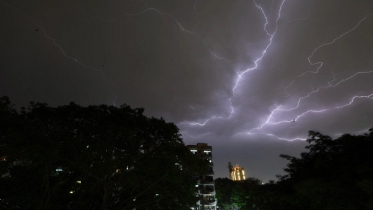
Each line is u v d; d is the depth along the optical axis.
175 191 15.05
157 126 13.11
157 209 15.54
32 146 10.16
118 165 12.34
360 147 12.82
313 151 16.14
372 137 12.55
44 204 13.30
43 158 10.88
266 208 21.00
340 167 12.89
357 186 10.95
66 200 14.20
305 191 12.52
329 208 12.23
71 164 12.38
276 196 17.45
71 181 14.64
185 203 15.42
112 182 13.91
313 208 13.72
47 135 11.02
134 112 13.55
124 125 12.15
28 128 10.52
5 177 13.13
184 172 13.83
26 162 12.81
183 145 13.61
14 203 12.35
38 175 13.26
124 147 11.78
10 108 10.99
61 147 11.14
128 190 15.90
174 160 12.66
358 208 11.55
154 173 13.12
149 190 15.27
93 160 11.86
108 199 15.20
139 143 12.21
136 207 15.36
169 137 13.60
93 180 14.17
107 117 12.12
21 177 13.15
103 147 11.35
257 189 22.72
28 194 12.77
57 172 14.09
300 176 15.83
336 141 15.01
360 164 11.66
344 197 11.68
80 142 11.16
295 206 17.09
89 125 11.96
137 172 13.61
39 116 11.59
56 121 11.83
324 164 13.84
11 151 10.50
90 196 14.84
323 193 12.06
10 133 9.88
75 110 12.18
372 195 10.03
